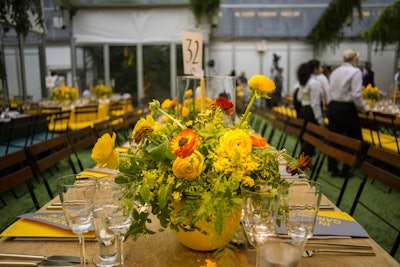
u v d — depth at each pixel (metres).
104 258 0.91
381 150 1.74
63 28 10.12
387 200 3.32
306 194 0.93
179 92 2.15
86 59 10.95
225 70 12.12
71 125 5.39
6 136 4.45
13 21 6.21
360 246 1.01
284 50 12.03
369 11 10.14
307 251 0.99
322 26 10.69
